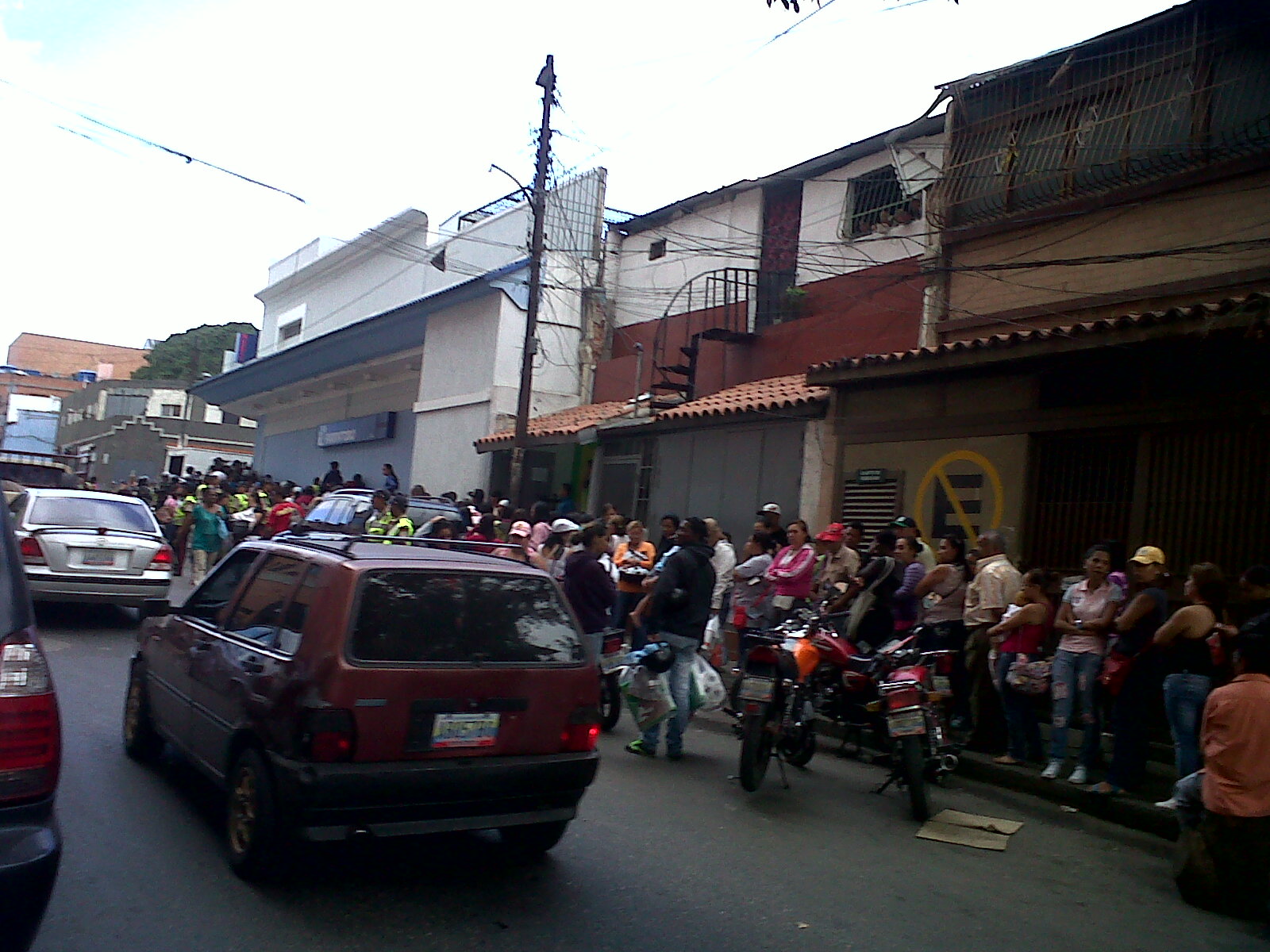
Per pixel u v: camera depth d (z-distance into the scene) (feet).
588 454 62.59
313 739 14.48
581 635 17.53
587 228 72.90
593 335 72.54
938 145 48.57
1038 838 21.79
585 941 14.28
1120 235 38.83
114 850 16.34
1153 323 28.99
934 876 18.54
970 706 29.19
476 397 71.82
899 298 49.65
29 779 10.82
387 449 88.63
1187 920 17.11
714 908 15.97
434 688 15.35
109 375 287.89
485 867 16.98
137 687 21.85
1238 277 34.60
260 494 67.15
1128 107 39.04
